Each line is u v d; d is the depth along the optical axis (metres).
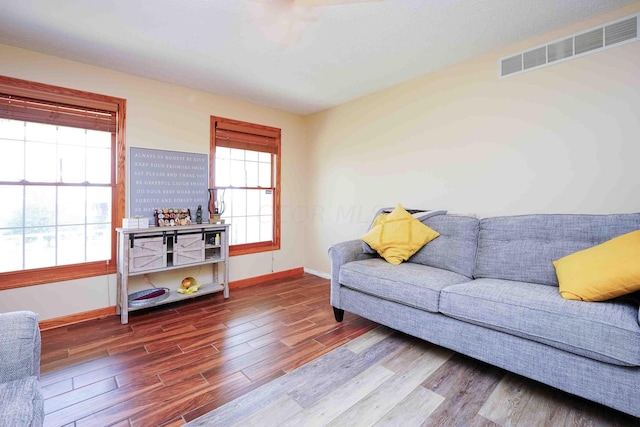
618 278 1.43
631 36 1.94
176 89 3.22
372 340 2.29
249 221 3.95
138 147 2.99
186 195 3.30
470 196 2.71
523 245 2.08
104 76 2.79
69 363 1.95
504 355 1.67
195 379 1.78
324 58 2.62
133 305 2.70
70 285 2.63
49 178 2.62
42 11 1.95
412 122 3.13
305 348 2.16
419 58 2.64
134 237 2.66
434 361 1.98
